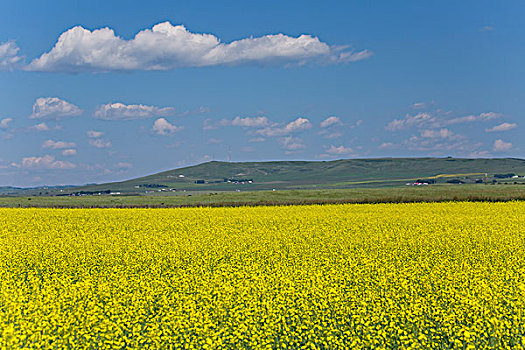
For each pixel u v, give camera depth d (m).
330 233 28.75
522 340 10.75
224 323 12.20
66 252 22.91
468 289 14.04
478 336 11.27
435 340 11.67
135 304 13.41
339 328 12.18
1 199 89.06
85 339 11.55
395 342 11.42
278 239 26.75
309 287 14.78
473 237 26.52
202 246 24.30
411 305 12.66
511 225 31.78
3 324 11.55
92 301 13.81
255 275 16.27
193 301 13.24
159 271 18.64
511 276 16.33
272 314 12.23
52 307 13.09
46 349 10.90
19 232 32.25
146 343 11.25
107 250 23.42
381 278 15.88
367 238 26.70
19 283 15.87
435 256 21.47
